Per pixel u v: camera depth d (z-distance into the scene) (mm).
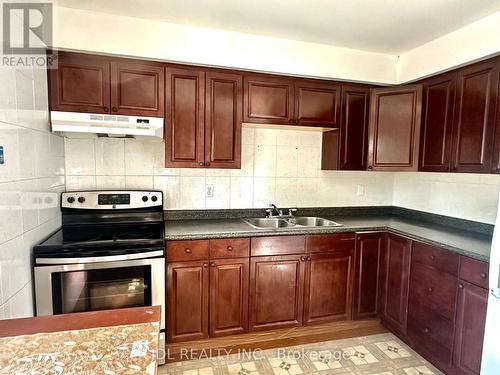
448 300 1977
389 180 3266
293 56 2428
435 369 2078
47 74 1997
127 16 2074
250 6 1902
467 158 2129
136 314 1094
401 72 2676
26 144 1665
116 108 2156
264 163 2881
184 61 2213
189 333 2217
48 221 2039
